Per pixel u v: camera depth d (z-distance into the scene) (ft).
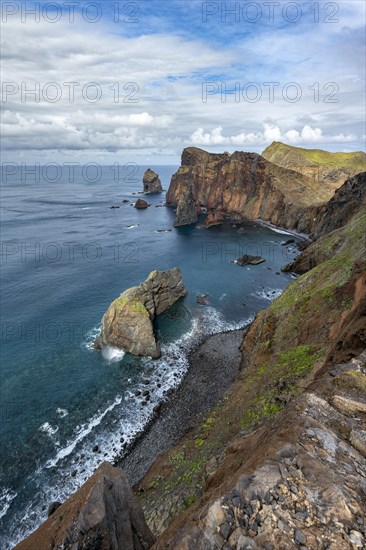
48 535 35.47
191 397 140.15
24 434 123.65
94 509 34.99
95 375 155.94
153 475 94.48
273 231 458.50
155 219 533.55
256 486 29.94
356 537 26.37
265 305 228.84
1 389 146.20
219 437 89.76
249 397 102.58
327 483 30.48
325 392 51.88
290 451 34.47
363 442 37.06
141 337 168.55
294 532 26.50
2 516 96.17
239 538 26.17
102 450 117.39
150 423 128.47
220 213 541.34
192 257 336.08
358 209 338.95
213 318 210.38
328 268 166.61
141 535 38.01
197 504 33.86
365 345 72.13
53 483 105.70
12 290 246.27
